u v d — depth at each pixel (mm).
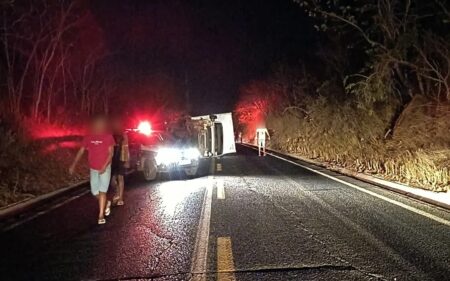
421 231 8414
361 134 23516
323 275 6039
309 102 35219
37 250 7559
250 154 34969
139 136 18328
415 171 15359
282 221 9391
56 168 16547
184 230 8727
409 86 22000
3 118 16328
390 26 19641
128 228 9016
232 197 12734
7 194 12305
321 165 24156
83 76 28094
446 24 18625
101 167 9508
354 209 10695
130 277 6125
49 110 22766
